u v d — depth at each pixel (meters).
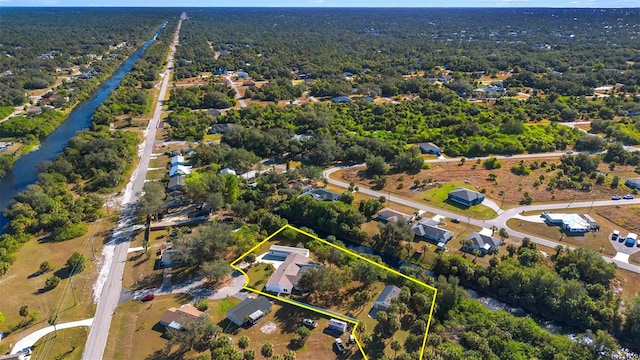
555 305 98.88
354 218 130.00
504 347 87.31
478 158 187.38
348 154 182.88
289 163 179.50
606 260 115.81
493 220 136.00
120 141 190.62
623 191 155.12
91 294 101.38
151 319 94.00
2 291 101.50
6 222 134.88
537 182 159.62
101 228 129.88
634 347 91.00
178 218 135.38
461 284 110.69
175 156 183.25
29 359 83.31
